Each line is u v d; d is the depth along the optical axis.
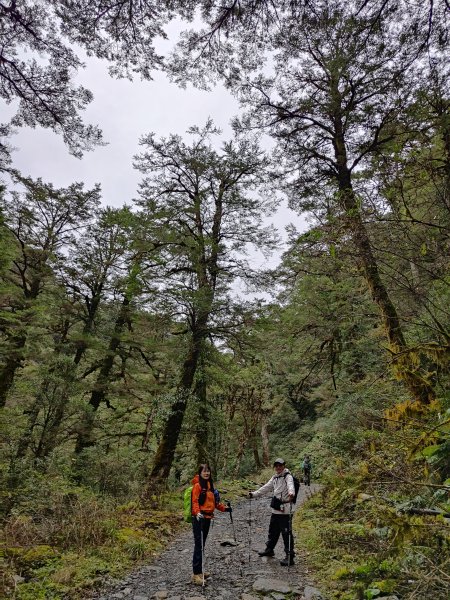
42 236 17.70
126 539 7.32
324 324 12.19
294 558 6.37
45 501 8.67
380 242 5.05
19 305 15.91
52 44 5.93
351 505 6.18
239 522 10.36
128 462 15.30
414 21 5.20
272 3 5.02
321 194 10.67
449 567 3.14
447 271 4.69
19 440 12.50
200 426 16.38
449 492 3.28
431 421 3.79
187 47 5.64
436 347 4.12
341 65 8.07
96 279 18.09
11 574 5.21
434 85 5.85
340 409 12.24
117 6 5.09
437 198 4.64
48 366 14.38
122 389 17.25
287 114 10.50
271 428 30.78
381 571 3.84
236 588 5.24
